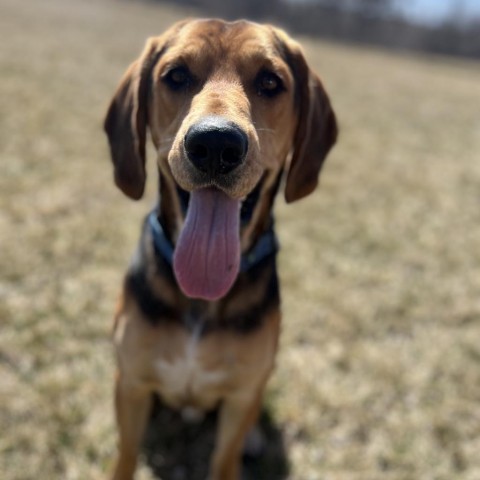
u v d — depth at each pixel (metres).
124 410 0.47
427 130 2.06
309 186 0.46
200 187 0.35
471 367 0.68
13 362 0.60
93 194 1.02
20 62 2.11
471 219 1.16
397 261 0.93
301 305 0.76
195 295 0.39
